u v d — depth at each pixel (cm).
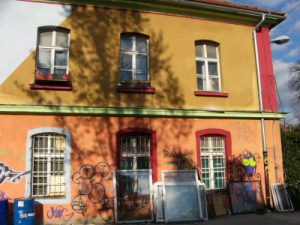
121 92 1318
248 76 1524
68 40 1310
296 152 1570
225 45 1513
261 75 1543
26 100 1220
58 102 1247
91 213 1218
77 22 1312
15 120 1201
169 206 1256
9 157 1180
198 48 1498
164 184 1285
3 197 1158
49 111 1220
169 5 1423
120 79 1345
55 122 1232
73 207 1205
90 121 1267
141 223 1229
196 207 1275
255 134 1486
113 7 1363
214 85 1495
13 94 1212
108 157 1266
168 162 1338
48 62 1286
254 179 1452
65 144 1233
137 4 1387
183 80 1413
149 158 1329
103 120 1282
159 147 1336
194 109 1391
